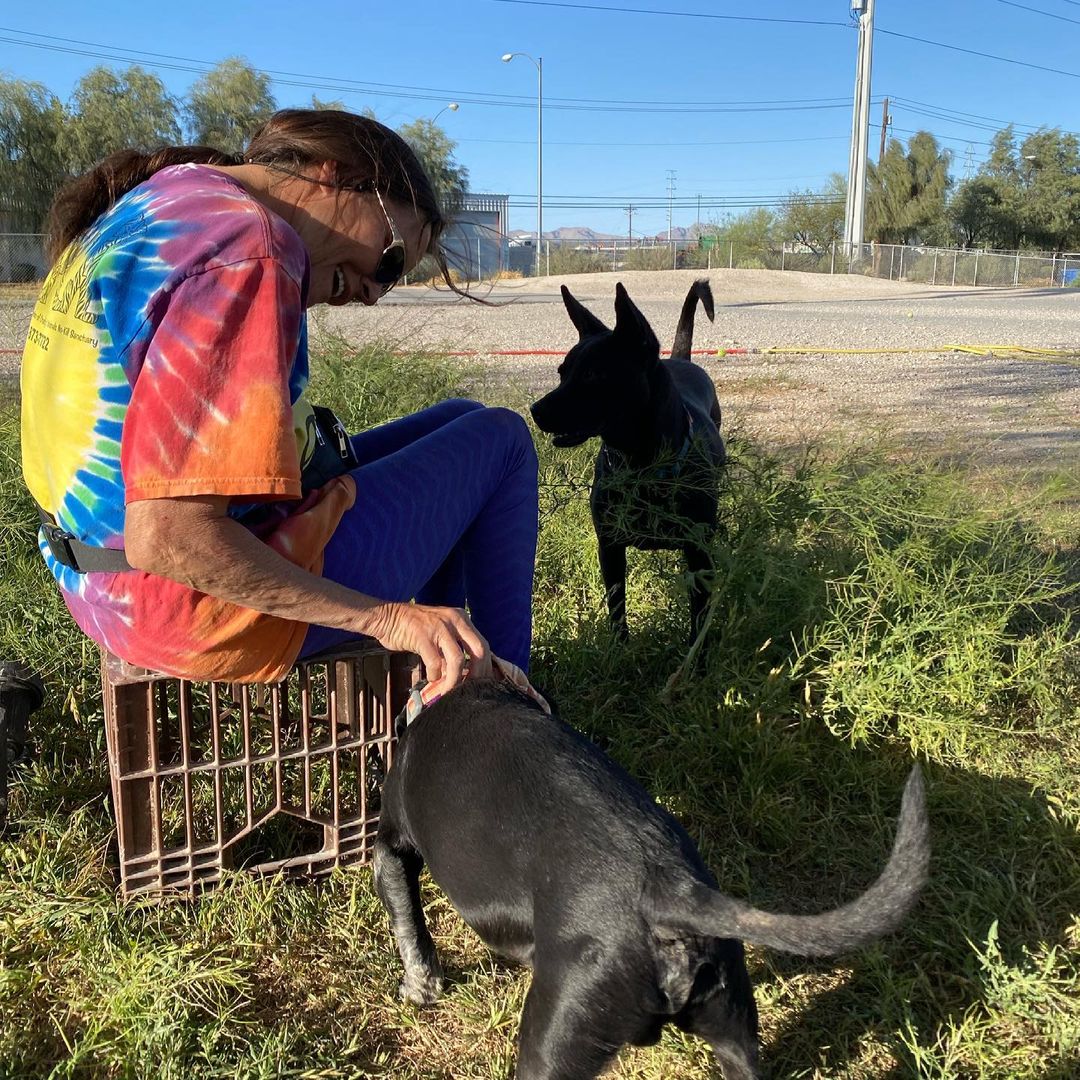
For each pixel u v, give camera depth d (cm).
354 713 244
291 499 192
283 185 196
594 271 4700
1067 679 328
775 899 244
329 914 235
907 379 991
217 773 232
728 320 1845
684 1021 160
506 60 4553
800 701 310
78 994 204
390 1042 204
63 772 274
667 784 282
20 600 329
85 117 3033
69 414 181
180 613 189
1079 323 1873
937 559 336
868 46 4231
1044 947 221
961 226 5559
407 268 218
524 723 193
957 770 289
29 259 1908
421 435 268
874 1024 207
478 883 177
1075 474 516
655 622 377
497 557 256
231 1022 201
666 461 361
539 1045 159
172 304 166
